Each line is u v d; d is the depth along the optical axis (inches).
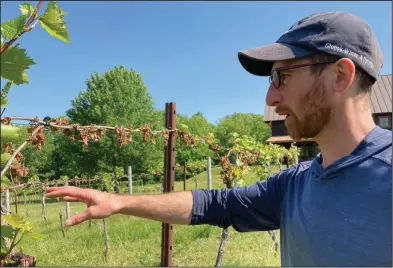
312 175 54.1
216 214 65.6
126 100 1392.7
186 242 295.9
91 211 49.2
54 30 32.1
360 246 45.5
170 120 152.6
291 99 53.4
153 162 1295.5
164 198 62.1
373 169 46.7
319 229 49.1
